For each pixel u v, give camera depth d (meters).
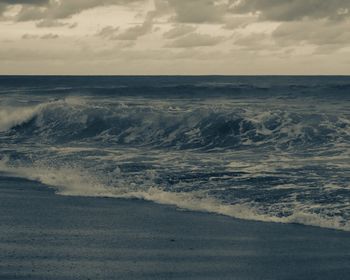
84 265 7.16
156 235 8.66
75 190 12.14
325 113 21.19
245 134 19.67
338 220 9.19
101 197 11.49
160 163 15.23
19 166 15.23
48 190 12.16
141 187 12.29
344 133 18.44
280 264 7.27
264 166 14.20
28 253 7.63
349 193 10.77
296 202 10.33
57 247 7.94
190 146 19.20
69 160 16.05
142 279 6.69
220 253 7.74
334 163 14.30
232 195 11.14
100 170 14.27
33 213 10.06
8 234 8.61
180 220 9.61
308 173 12.97
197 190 11.73
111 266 7.14
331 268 7.09
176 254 7.69
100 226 9.19
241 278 6.76
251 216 9.72
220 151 17.84
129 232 8.83
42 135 22.92
